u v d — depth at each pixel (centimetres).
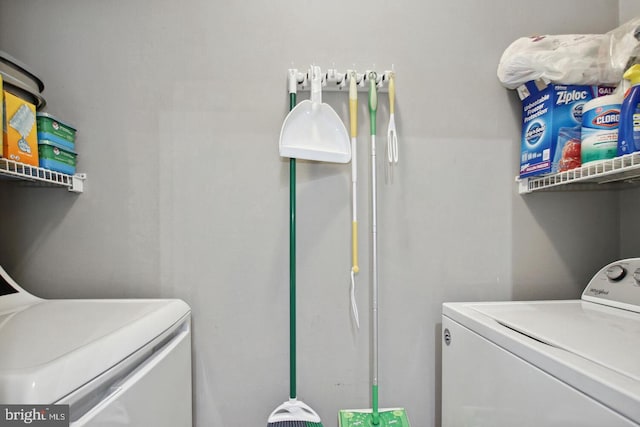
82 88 97
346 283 102
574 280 105
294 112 95
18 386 40
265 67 100
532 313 79
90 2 97
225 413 99
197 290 99
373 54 102
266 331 100
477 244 104
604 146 77
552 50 89
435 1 104
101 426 48
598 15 105
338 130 99
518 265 105
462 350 80
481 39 104
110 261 98
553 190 106
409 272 103
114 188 98
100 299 93
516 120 105
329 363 101
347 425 94
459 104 104
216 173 100
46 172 83
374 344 96
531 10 104
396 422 95
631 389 41
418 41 103
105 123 97
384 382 103
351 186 103
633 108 70
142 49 98
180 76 99
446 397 89
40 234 96
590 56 86
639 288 79
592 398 45
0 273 82
